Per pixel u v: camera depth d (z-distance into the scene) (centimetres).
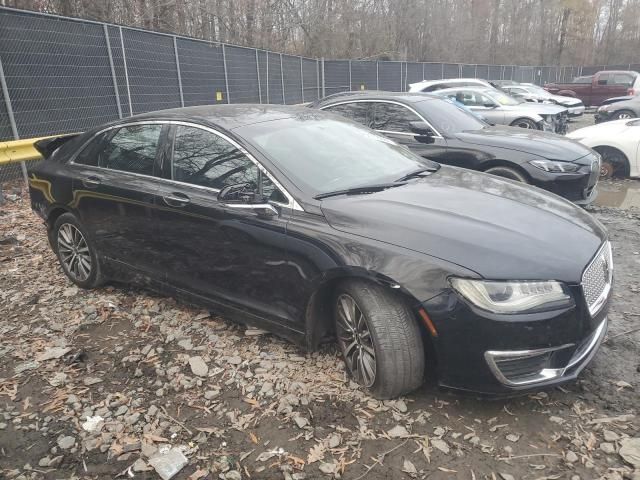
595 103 2500
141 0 1725
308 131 414
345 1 3055
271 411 315
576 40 5306
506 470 265
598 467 263
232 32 2334
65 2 1505
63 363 375
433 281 285
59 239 504
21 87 871
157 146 422
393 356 299
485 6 4509
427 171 426
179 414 317
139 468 277
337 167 382
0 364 378
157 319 433
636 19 5547
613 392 321
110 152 460
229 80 1480
